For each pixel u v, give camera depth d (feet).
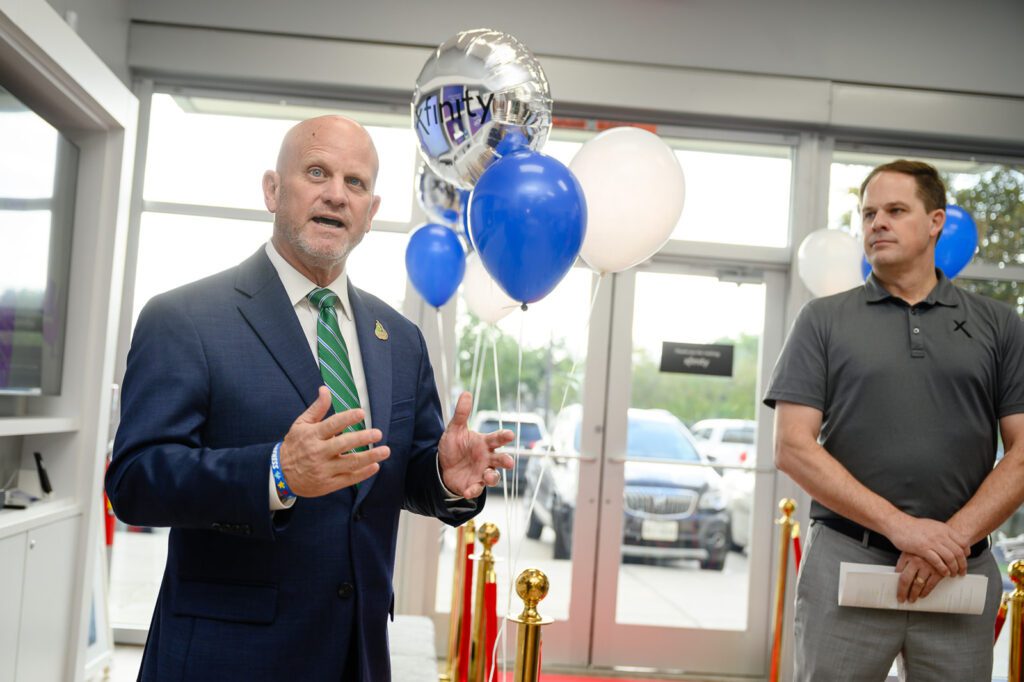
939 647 6.16
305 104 15.61
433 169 7.07
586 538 15.75
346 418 3.91
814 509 6.74
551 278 6.20
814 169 16.21
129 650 14.42
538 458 15.83
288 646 4.42
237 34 15.08
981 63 16.12
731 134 16.16
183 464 4.15
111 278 11.33
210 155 15.60
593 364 15.99
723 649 15.69
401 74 15.23
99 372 11.21
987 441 6.46
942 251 9.56
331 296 5.04
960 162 16.63
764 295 16.35
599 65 15.52
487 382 15.90
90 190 11.32
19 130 9.26
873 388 6.42
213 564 4.48
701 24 15.75
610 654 15.62
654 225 7.31
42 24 8.82
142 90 15.31
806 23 15.90
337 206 4.86
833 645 6.31
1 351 9.14
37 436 11.07
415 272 11.16
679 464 15.93
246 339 4.69
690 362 16.14
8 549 9.11
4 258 9.08
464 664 10.21
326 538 4.57
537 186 5.94
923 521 6.01
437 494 4.97
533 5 15.52
